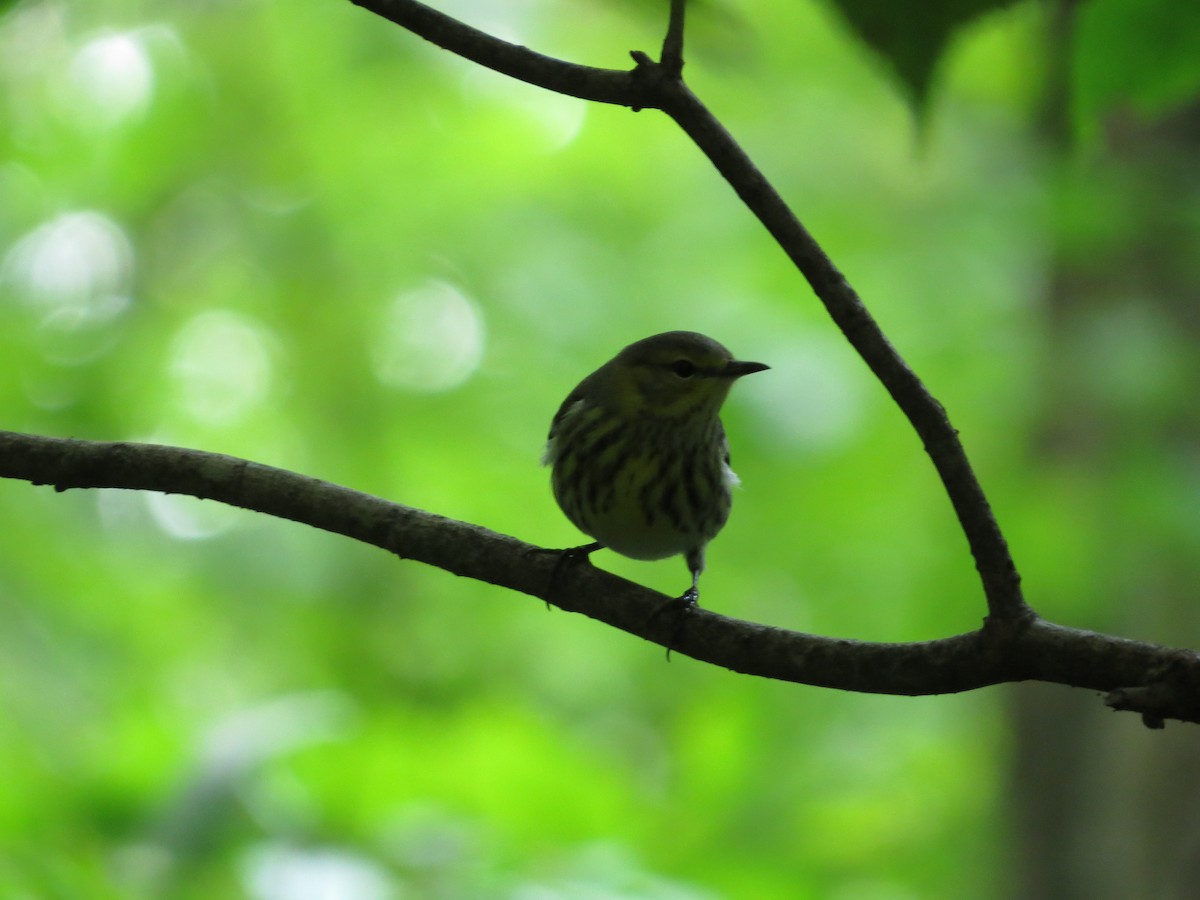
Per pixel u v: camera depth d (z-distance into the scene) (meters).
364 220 16.52
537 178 16.72
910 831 13.33
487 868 6.76
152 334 16.33
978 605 11.68
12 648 14.48
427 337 17.30
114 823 7.04
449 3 13.87
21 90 15.30
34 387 15.26
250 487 5.01
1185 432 11.24
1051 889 12.80
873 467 13.47
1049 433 11.93
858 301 3.80
